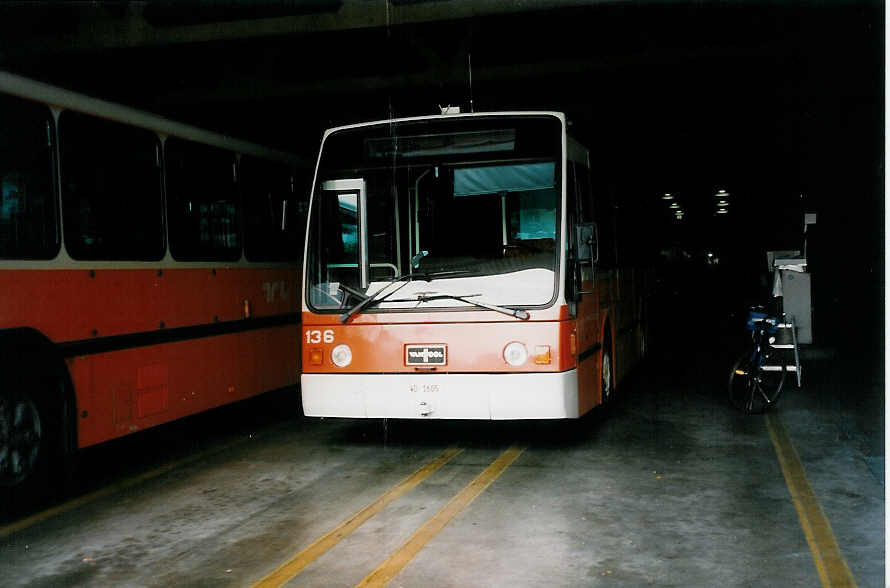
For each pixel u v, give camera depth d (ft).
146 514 21.47
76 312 23.08
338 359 26.71
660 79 50.80
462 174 26.68
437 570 16.97
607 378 33.32
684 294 100.12
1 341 20.63
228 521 20.67
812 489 22.40
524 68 47.32
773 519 19.86
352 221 27.09
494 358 25.55
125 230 25.17
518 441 29.25
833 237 61.52
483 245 26.18
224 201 30.42
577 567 16.97
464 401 25.67
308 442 29.99
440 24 43.34
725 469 24.67
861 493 21.99
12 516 21.53
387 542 18.76
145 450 29.43
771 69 48.67
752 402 33.06
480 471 25.08
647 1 39.06
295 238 35.55
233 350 30.48
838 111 54.03
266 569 17.28
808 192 69.72
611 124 58.59
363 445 29.22
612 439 29.22
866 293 54.95
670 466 25.20
